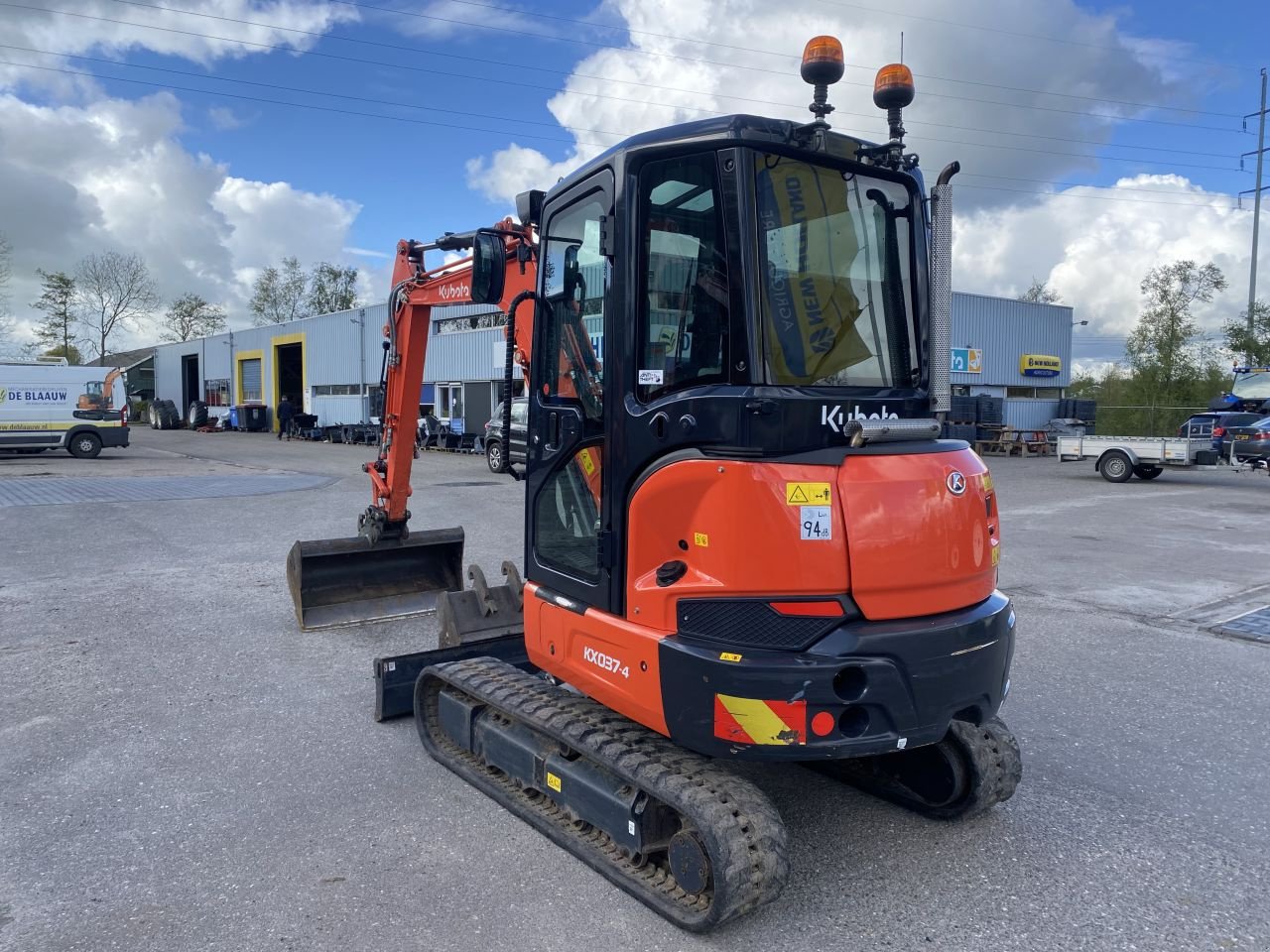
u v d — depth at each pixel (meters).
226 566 9.71
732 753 2.98
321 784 4.38
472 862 3.63
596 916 3.23
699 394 3.09
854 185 3.41
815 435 3.10
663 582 3.19
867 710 3.00
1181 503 15.41
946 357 3.54
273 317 76.50
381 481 7.27
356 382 37.12
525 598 4.10
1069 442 20.12
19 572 9.37
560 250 3.92
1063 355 35.34
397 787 4.34
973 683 3.20
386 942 3.07
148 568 9.59
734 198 3.04
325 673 6.09
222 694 5.68
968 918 3.24
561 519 3.88
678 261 3.24
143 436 41.81
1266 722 5.27
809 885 3.47
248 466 23.12
